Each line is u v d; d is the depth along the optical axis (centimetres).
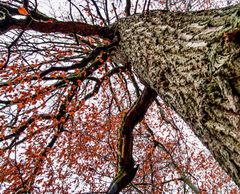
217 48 155
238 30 146
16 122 431
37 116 427
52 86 427
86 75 438
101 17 498
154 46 258
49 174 506
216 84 148
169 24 262
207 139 161
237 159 134
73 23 414
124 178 425
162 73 228
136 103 418
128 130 431
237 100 129
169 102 217
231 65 138
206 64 163
